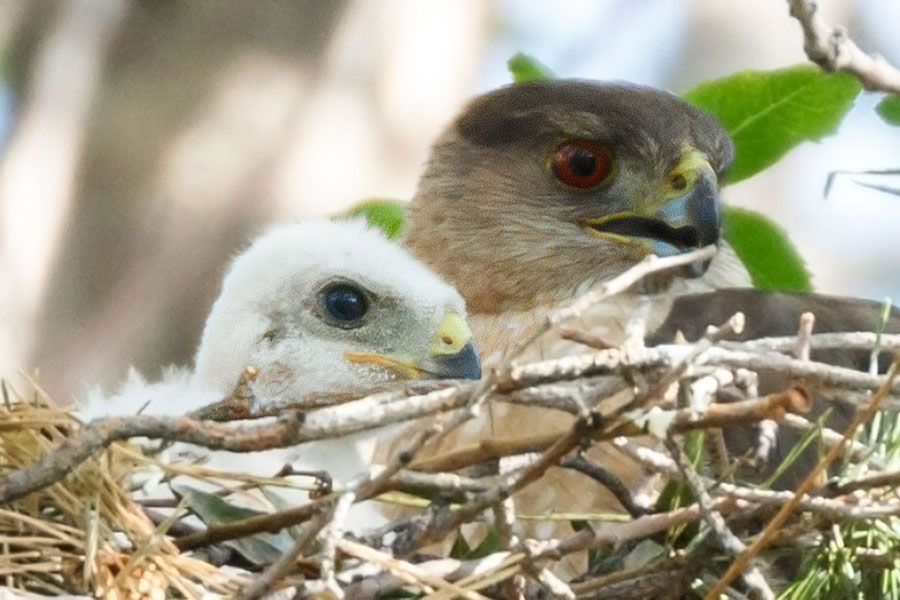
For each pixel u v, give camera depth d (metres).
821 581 7.54
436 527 7.21
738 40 20.69
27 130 15.68
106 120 15.75
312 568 7.10
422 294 9.48
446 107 16.55
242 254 9.91
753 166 10.79
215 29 16.05
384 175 15.99
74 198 15.55
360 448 9.29
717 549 7.25
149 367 15.13
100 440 6.78
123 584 7.09
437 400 6.96
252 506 8.32
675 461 7.17
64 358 15.13
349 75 16.20
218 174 15.62
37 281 15.25
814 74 10.02
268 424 6.87
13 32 15.99
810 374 7.09
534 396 7.07
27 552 7.12
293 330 9.48
